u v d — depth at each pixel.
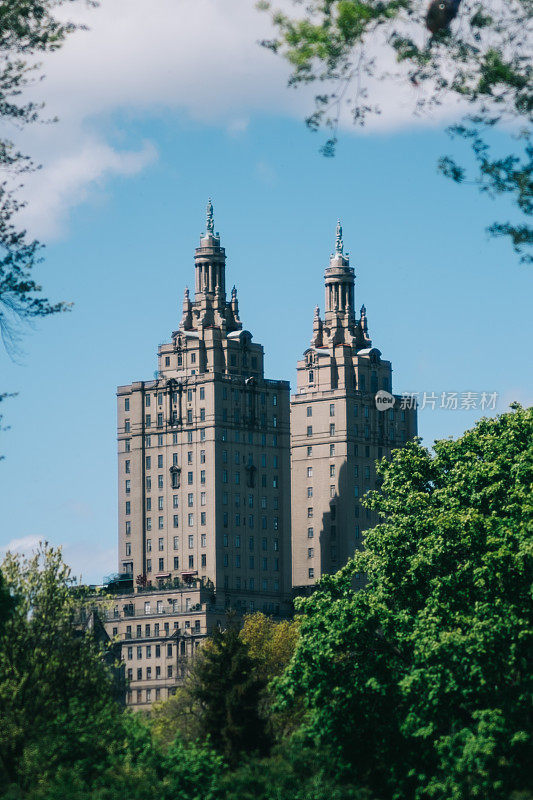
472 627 113.88
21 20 72.25
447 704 113.31
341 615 123.94
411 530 130.50
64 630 114.69
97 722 109.12
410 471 140.38
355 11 64.12
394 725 121.31
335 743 121.38
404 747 120.19
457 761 107.19
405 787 119.00
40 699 108.81
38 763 104.25
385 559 128.88
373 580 132.75
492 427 139.00
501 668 112.56
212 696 152.00
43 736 105.81
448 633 112.38
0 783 103.06
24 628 112.62
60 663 112.12
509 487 126.25
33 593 115.06
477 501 126.00
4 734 105.38
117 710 114.75
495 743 106.38
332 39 64.69
